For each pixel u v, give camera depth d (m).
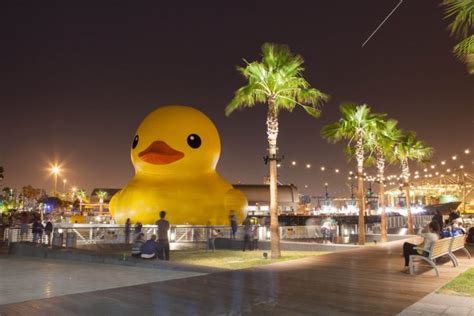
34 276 12.51
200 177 33.19
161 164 31.62
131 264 14.76
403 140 37.06
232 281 10.91
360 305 8.28
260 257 19.11
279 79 19.31
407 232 38.06
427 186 92.50
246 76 20.05
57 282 11.37
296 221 54.47
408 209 37.06
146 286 10.27
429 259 12.04
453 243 14.22
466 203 91.06
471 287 9.95
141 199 31.28
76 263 16.06
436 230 12.87
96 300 8.76
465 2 10.55
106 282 11.24
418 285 10.38
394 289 9.87
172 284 10.50
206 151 33.38
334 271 12.69
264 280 11.06
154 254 15.18
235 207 32.41
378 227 40.22
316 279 11.24
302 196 105.44
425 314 7.53
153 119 33.53
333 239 31.98
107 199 104.12
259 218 52.47
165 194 31.33
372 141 29.61
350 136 28.02
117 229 28.69
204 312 7.78
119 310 7.91
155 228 28.39
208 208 31.84
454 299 8.72
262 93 20.08
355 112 27.42
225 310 7.92
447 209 71.62
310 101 20.58
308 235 33.50
